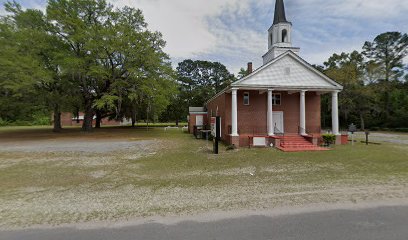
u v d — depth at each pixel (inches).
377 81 1354.6
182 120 2348.7
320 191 232.4
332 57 1581.0
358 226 151.3
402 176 295.1
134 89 927.7
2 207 195.8
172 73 1079.0
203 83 2253.9
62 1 949.8
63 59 823.1
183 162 403.2
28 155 468.8
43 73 768.9
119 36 879.1
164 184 266.8
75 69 817.5
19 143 663.1
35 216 175.6
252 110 765.9
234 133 652.7
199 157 454.0
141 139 796.6
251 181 277.0
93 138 819.4
